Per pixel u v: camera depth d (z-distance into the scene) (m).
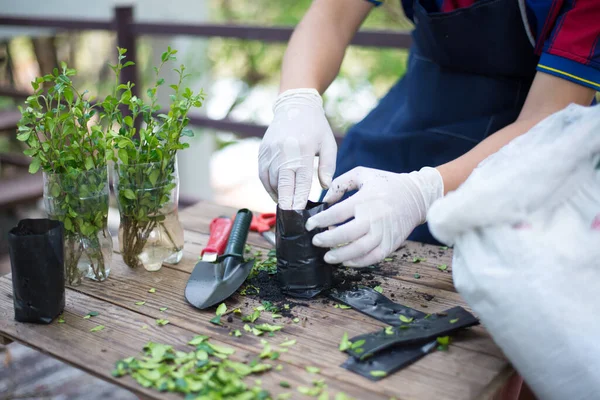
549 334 0.96
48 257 1.20
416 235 1.75
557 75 1.37
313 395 0.97
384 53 5.63
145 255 1.44
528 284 0.97
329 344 1.13
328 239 1.26
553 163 1.03
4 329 1.21
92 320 1.24
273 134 1.55
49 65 5.40
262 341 1.14
